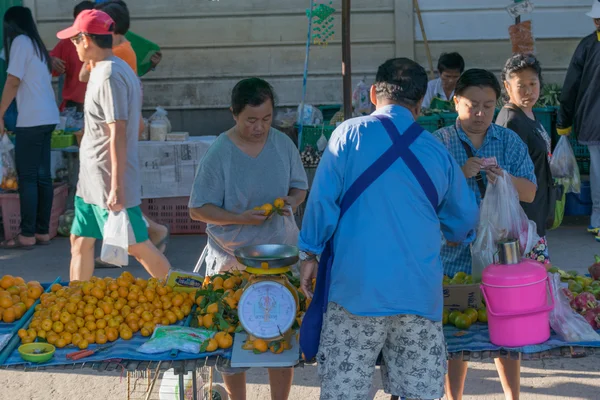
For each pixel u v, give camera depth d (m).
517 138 3.85
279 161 3.94
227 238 3.98
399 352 2.93
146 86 9.70
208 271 4.09
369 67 9.66
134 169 5.00
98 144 4.91
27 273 6.73
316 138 8.02
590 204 7.99
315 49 9.63
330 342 2.91
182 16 9.57
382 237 2.81
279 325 3.11
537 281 3.06
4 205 7.65
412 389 2.90
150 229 5.91
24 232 7.49
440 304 2.91
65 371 5.03
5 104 7.10
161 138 7.69
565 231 7.89
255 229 3.96
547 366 4.95
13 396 4.69
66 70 8.25
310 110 8.19
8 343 3.25
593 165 7.50
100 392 4.71
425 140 2.89
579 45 7.34
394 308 2.80
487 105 3.69
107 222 4.95
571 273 3.87
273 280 3.14
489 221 3.53
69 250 7.43
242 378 3.92
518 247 3.19
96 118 4.87
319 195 2.85
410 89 2.91
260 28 9.59
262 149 3.91
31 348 3.18
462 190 2.96
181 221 7.88
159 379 4.64
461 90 3.73
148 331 3.34
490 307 3.09
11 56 7.08
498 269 3.11
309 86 9.69
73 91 8.29
